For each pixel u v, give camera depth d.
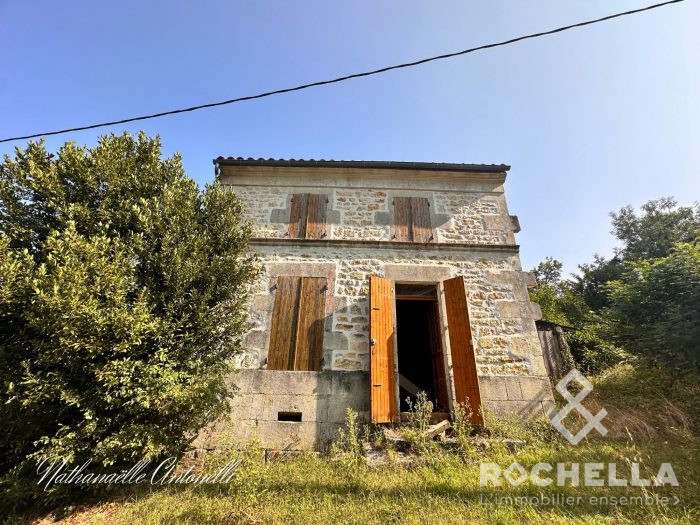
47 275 3.30
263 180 6.89
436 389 5.93
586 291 19.45
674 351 5.32
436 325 6.09
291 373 5.36
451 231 6.57
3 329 3.54
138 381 3.54
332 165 6.80
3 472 3.54
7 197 3.93
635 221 21.36
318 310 5.83
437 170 6.93
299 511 3.08
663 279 5.81
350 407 5.19
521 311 5.91
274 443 4.94
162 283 4.18
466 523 2.75
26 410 3.33
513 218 7.03
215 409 4.38
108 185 4.34
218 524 2.95
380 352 5.26
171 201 4.44
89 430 3.30
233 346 4.70
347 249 6.32
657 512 2.78
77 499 3.62
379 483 3.58
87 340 3.27
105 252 3.74
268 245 6.30
